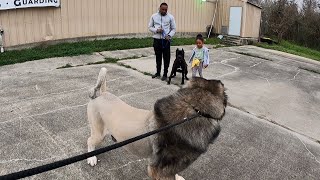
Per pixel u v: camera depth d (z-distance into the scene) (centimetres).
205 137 297
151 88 757
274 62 1219
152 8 1439
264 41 1822
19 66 861
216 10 1753
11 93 654
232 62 1146
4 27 970
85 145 467
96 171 411
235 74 976
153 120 310
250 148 508
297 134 586
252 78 948
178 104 298
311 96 831
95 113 383
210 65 1063
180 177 396
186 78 839
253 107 700
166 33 812
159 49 817
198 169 435
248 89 829
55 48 1072
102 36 1284
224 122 596
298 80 983
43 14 1074
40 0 1044
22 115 549
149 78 839
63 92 679
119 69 903
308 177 447
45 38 1096
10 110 566
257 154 492
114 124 348
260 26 1797
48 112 570
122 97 679
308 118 676
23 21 1020
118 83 774
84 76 807
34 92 668
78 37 1203
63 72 834
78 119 549
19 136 479
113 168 420
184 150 300
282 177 439
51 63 915
